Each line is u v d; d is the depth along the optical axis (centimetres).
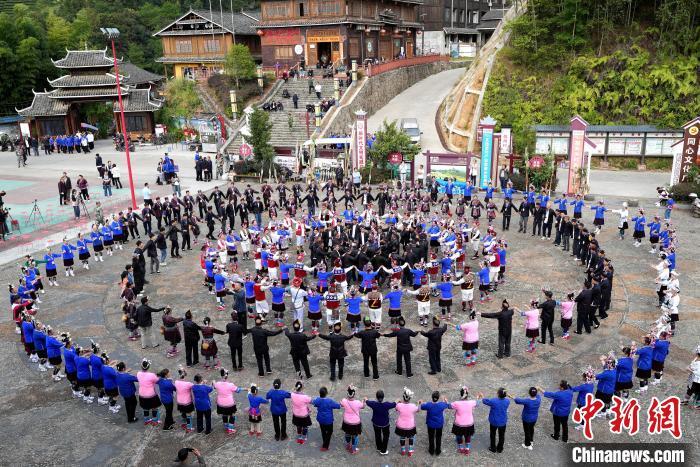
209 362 1711
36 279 2189
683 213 3234
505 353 1733
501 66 4950
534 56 4847
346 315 2091
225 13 7769
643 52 4553
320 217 2920
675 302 1831
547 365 1684
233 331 1659
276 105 5378
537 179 3691
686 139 3397
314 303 1870
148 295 2270
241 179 4416
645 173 4197
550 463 1286
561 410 1326
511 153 4022
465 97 5106
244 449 1363
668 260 2092
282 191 3538
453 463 1297
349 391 1301
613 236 2867
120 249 2894
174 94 6794
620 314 2002
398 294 1888
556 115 4619
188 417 1445
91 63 6181
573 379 1606
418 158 4506
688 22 4453
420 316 1947
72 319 2066
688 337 1820
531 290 2230
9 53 6862
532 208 2939
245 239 2680
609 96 4528
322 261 2334
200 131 5712
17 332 1992
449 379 1623
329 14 6050
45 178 4547
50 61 7456
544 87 4788
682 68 4406
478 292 2231
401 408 1295
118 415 1523
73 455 1354
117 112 6331
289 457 1332
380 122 5541
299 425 1363
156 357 1791
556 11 4978
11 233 3164
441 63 8169
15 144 5894
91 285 2400
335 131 5000
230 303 2191
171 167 4300
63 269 2606
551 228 2862
